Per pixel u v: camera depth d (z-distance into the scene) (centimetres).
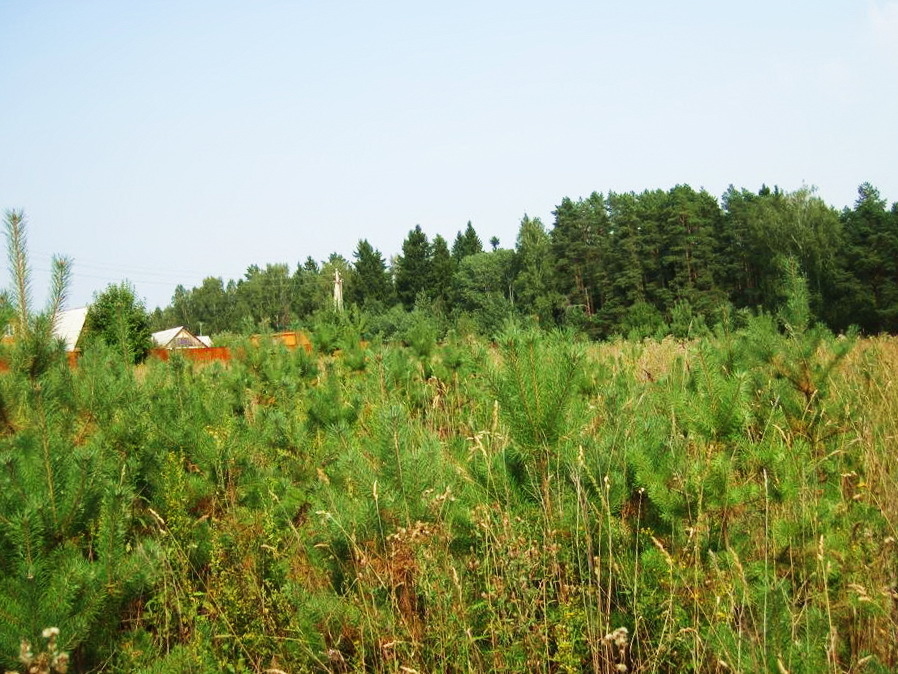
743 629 275
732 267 5428
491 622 294
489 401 432
